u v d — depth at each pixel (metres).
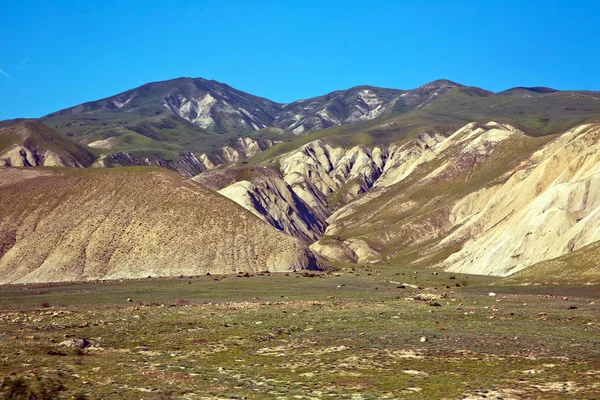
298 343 42.84
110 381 30.95
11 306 74.19
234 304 72.25
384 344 41.09
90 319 57.31
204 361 37.28
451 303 71.50
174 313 61.75
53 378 30.38
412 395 28.03
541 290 90.62
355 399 27.50
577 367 33.19
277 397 28.00
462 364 34.53
